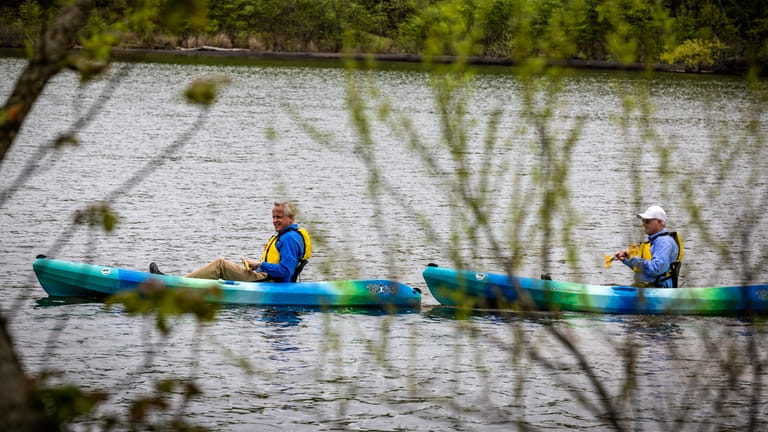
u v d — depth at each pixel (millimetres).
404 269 41906
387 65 164750
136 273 35531
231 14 181250
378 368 27047
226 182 64438
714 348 19750
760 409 22688
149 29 9562
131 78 135625
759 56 15727
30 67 9164
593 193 62156
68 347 28422
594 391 24781
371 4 153000
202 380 25688
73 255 43500
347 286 35281
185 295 9438
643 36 14820
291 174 68438
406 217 53438
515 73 13859
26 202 54750
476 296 15258
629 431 22000
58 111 98188
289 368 27031
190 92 9797
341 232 49031
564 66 13727
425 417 23344
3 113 8906
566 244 14930
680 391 24188
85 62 9344
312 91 129000
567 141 14609
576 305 33906
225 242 47625
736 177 57781
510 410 23656
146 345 28797
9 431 8266
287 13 189750
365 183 65000
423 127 92000
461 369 26844
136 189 60719
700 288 33531
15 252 43000
